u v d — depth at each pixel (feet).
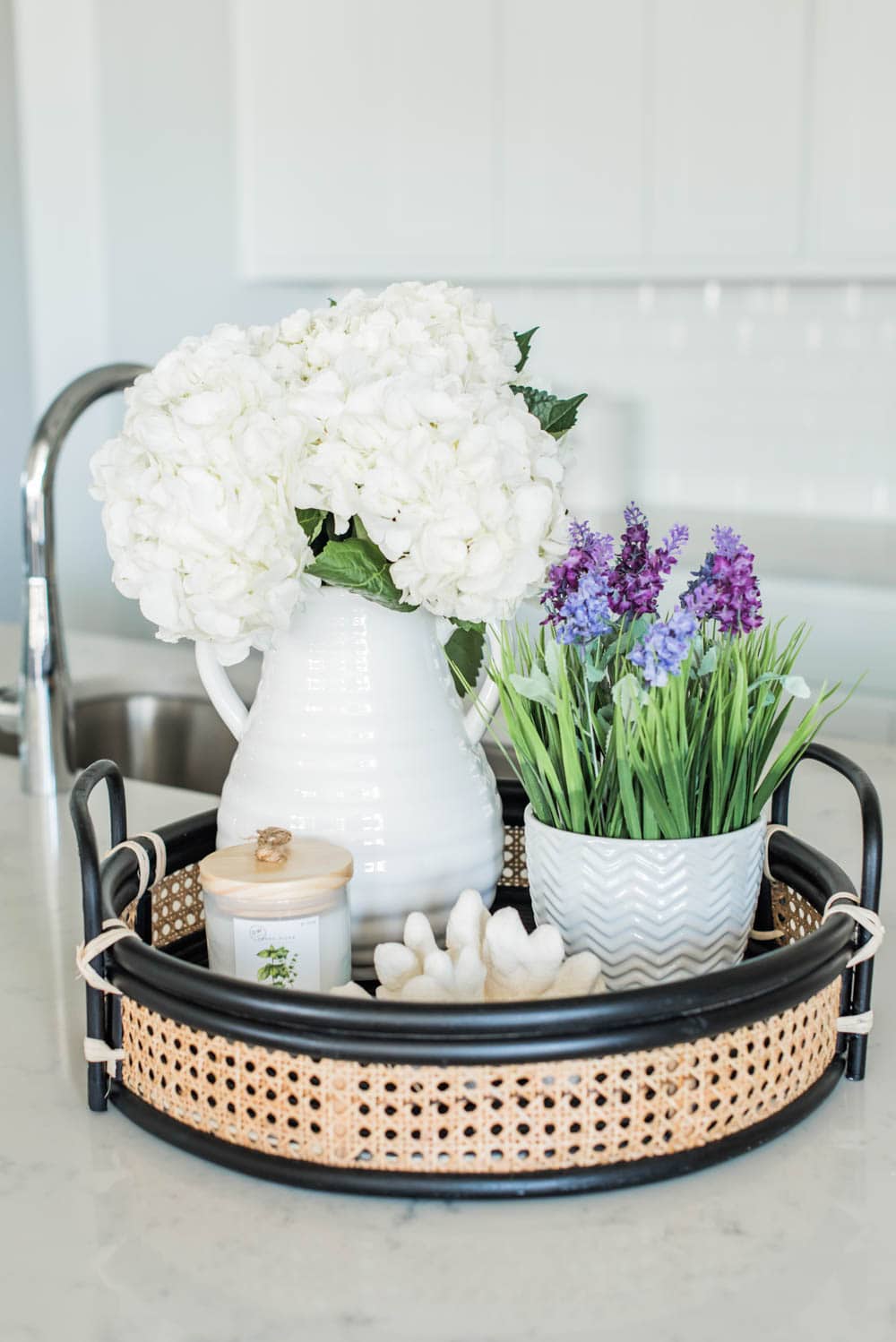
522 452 2.40
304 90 9.96
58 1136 2.19
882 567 8.39
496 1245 1.87
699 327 9.93
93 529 11.26
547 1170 1.98
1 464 11.25
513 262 9.32
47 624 4.19
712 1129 2.04
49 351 11.30
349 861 2.39
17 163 10.98
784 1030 2.11
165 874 2.75
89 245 11.21
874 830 2.31
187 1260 1.84
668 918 2.43
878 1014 2.60
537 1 8.86
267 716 2.68
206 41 10.25
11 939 3.04
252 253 10.49
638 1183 2.00
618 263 8.92
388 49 9.53
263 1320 1.71
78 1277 1.81
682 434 10.16
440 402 2.30
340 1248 1.87
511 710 2.50
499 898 3.19
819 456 9.62
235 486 2.25
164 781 5.93
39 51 10.78
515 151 9.17
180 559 2.30
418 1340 1.67
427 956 2.25
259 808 2.64
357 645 2.60
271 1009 1.96
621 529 10.11
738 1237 1.89
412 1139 1.96
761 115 8.22
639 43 8.54
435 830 2.63
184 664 6.28
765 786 2.52
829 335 9.41
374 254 9.91
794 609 8.30
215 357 2.45
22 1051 2.50
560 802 2.49
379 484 2.30
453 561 2.32
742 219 8.42
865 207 8.00
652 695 2.34
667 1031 1.95
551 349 10.64
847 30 7.84
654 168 8.67
